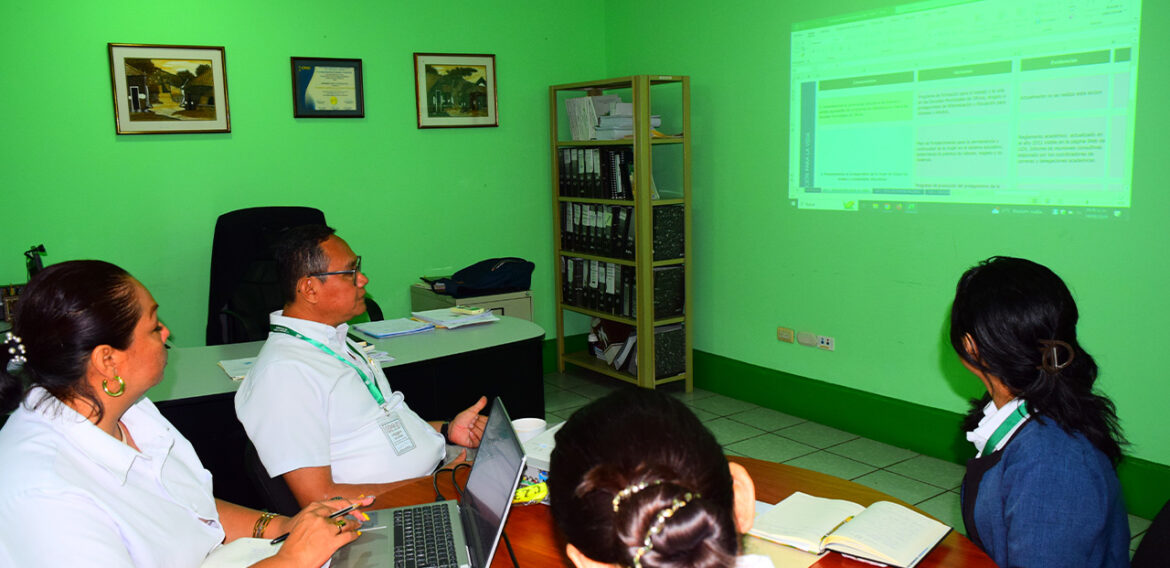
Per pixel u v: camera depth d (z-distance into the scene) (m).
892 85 3.39
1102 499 1.18
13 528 1.10
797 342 4.02
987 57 3.05
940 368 3.37
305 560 1.27
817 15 3.66
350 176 4.32
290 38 4.06
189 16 3.82
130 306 1.20
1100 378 2.87
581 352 5.06
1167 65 2.57
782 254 4.02
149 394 2.38
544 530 1.46
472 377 2.92
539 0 4.76
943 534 1.34
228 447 2.52
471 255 4.75
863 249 3.62
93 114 3.67
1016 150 3.00
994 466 1.29
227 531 1.56
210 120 3.90
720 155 4.30
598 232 4.55
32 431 1.17
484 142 4.70
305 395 1.86
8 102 3.50
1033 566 1.18
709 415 4.10
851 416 3.78
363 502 1.54
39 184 3.60
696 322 4.64
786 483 1.65
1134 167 2.68
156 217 3.86
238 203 4.04
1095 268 2.83
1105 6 2.70
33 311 1.13
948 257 3.28
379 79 4.33
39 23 3.52
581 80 4.99
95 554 1.12
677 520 0.61
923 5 3.24
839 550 1.30
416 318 3.35
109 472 1.21
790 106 3.85
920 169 3.33
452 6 4.49
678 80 4.16
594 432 0.69
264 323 3.51
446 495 1.65
